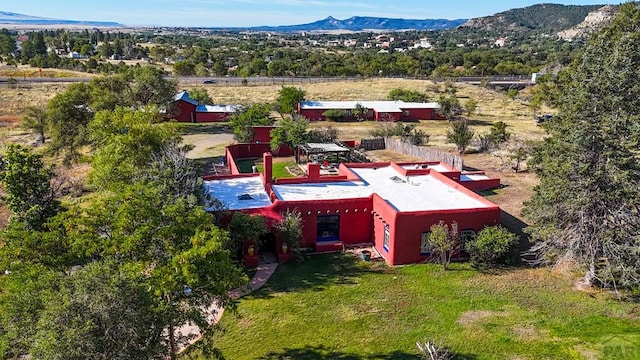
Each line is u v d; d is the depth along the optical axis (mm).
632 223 23516
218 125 72500
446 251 28375
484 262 27656
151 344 13750
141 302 12969
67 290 12273
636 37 24203
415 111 80125
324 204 29922
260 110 60562
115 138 32125
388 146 59281
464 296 24438
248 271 27250
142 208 16219
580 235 24328
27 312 12703
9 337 12609
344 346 20609
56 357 11406
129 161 30438
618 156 23375
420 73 138250
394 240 27562
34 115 63312
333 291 25047
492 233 27578
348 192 32812
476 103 91062
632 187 23172
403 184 34875
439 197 31953
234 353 20219
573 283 25594
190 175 29297
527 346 20422
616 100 23031
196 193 27781
